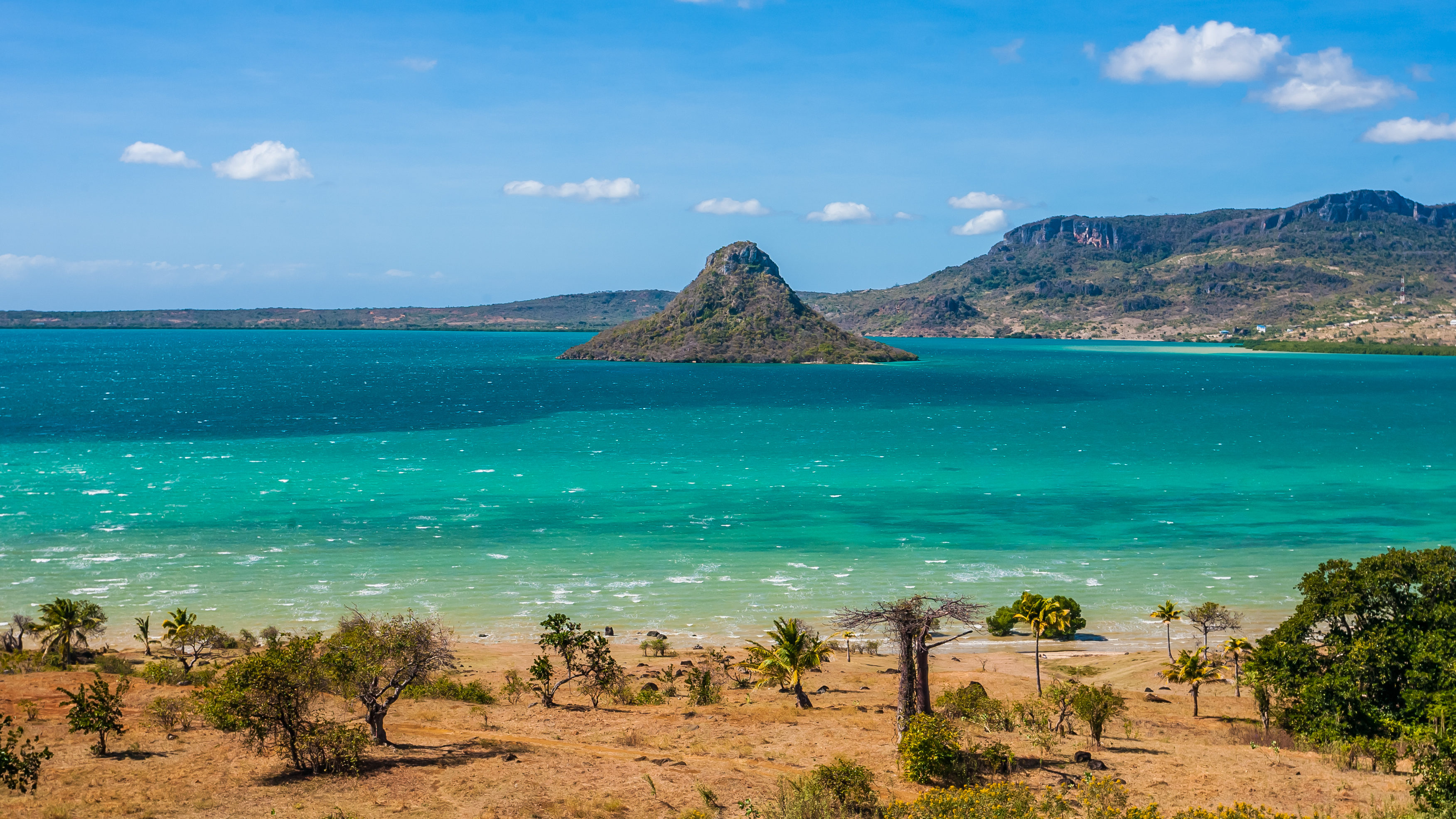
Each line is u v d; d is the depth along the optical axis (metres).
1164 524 86.81
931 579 69.06
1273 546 78.62
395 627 30.02
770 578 69.00
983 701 35.53
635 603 63.09
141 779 24.52
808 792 22.86
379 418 182.12
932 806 22.36
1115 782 25.08
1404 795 25.02
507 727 33.59
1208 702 43.41
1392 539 81.38
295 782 24.41
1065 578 69.56
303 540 78.12
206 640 51.75
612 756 28.48
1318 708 33.41
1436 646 32.88
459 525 84.62
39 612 57.53
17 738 24.39
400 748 28.31
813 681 47.91
